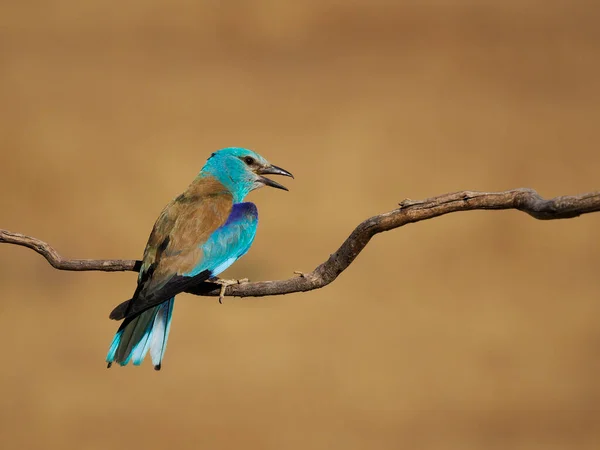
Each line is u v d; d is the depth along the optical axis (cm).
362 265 2280
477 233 2442
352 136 3119
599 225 2477
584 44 3988
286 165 2867
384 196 2650
